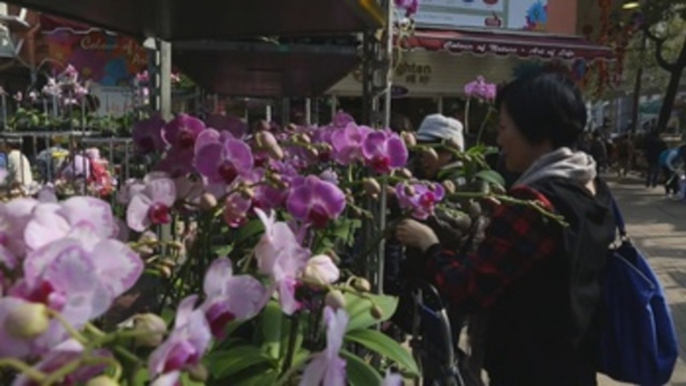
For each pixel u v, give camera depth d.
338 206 1.35
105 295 0.71
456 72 10.45
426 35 9.45
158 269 1.25
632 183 18.47
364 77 2.41
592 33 12.83
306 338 1.46
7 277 0.79
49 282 0.69
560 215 1.74
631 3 13.62
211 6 2.16
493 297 1.77
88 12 2.32
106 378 0.62
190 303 0.78
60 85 5.36
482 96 4.12
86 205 0.86
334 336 0.79
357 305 1.47
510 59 10.64
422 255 2.01
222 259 0.94
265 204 1.38
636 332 1.89
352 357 1.36
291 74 4.12
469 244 2.55
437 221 2.50
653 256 7.71
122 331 0.73
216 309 0.92
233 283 0.94
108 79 9.45
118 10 2.27
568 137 1.93
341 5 1.97
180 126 1.43
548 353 1.82
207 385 1.27
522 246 1.73
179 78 6.11
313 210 1.34
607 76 13.49
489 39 9.84
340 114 2.07
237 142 1.32
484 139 5.23
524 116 1.92
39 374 0.61
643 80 34.78
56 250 0.73
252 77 4.40
